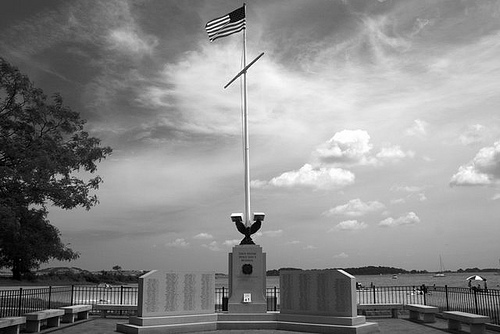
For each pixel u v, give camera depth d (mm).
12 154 22484
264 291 19453
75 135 25828
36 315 17297
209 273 19094
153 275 17594
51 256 24094
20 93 23625
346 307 17422
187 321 17875
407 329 18375
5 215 20844
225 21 23453
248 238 20328
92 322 20812
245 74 22750
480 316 16500
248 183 21359
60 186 23688
